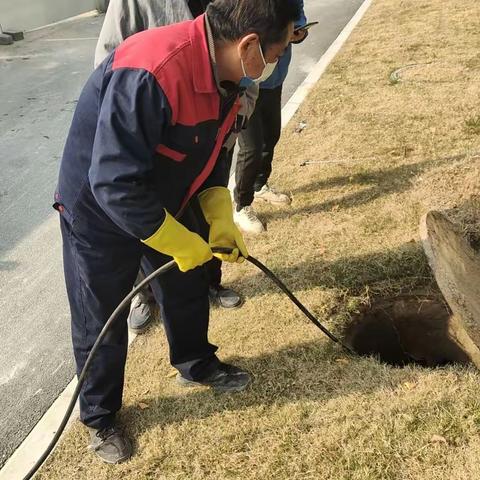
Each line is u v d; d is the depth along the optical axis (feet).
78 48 27.99
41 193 14.90
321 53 22.59
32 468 7.48
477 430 7.18
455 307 7.98
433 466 6.88
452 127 14.61
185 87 5.22
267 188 12.59
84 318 6.93
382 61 19.85
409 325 9.80
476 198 11.47
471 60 18.65
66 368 9.52
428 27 22.82
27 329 10.46
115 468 7.48
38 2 33.06
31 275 11.91
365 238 10.99
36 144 17.67
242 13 4.98
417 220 11.25
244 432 7.66
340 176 13.24
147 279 6.31
